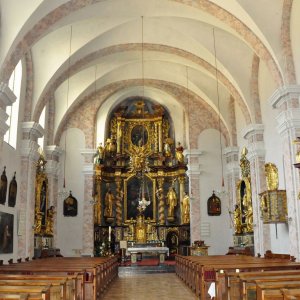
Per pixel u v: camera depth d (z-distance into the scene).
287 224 13.90
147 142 25.20
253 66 17.11
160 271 18.95
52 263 11.66
